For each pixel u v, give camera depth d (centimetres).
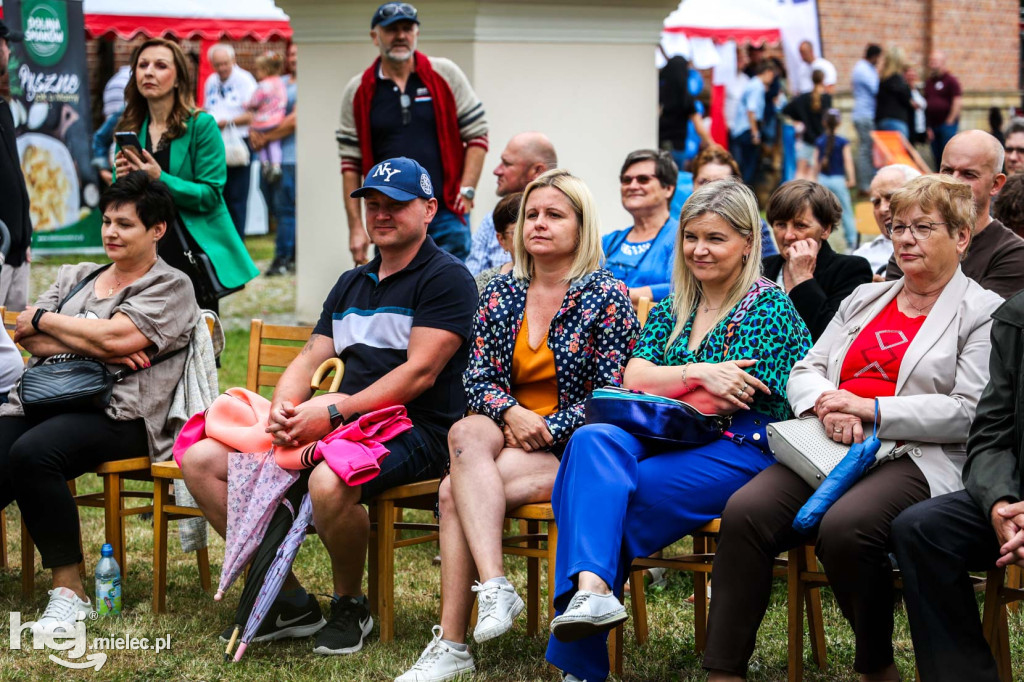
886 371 437
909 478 415
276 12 1569
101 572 523
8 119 728
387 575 496
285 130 1623
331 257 1086
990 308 427
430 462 504
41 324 542
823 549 405
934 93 2061
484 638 434
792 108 1920
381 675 465
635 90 1041
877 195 664
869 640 407
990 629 411
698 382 448
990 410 403
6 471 524
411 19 802
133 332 539
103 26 1516
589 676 433
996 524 387
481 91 977
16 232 723
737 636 414
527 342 491
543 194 488
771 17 1762
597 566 415
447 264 512
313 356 532
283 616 500
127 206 550
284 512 488
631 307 491
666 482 438
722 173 788
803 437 425
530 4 982
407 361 506
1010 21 2484
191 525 555
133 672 465
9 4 1448
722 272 459
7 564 612
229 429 504
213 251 762
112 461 536
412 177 508
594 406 452
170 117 752
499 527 455
